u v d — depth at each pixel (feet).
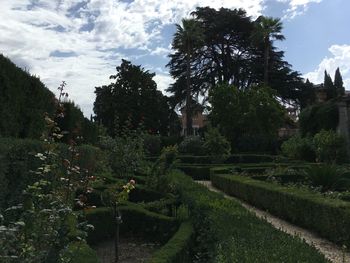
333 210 27.02
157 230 25.25
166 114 165.68
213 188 59.21
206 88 178.60
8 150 19.93
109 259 21.71
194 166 80.84
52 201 13.94
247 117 124.88
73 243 15.90
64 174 16.52
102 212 25.04
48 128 18.08
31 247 11.51
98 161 40.78
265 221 20.71
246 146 126.93
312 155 88.74
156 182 33.88
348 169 57.98
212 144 90.22
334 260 22.81
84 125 52.80
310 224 30.40
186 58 173.17
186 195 28.04
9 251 10.66
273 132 127.03
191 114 165.89
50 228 12.37
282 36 165.89
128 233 26.37
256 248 14.62
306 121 99.86
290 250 14.32
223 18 174.09
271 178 49.85
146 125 150.92
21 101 31.09
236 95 126.72
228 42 180.14
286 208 34.12
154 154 105.91
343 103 85.76
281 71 169.68
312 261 13.14
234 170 63.72
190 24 162.20
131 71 154.81
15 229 10.14
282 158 90.48
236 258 13.26
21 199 19.97
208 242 19.17
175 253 16.99
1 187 18.84
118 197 22.71
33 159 21.29
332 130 86.94
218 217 20.85
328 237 27.84
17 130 30.81
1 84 28.53
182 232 21.03
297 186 41.98
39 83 33.35
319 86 178.29
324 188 40.96
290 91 169.58
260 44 168.45
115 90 153.58
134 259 21.77
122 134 50.90
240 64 176.04
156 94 157.48
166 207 28.58
